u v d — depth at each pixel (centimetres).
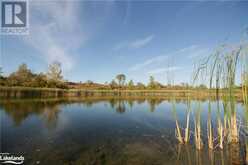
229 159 436
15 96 2398
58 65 4212
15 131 711
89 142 577
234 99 543
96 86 6488
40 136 643
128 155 467
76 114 1218
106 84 7381
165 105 1888
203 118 993
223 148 509
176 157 452
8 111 1241
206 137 624
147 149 511
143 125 852
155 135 664
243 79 417
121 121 962
